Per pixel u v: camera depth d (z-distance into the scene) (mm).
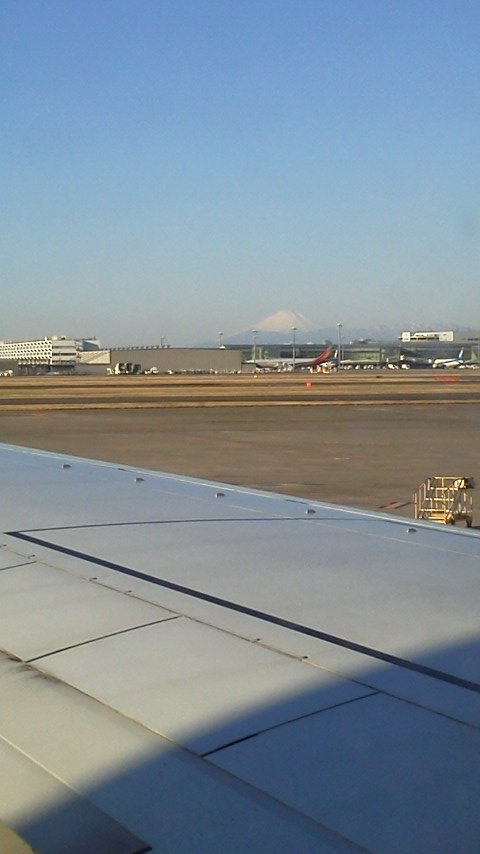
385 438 41000
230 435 42312
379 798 2254
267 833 2123
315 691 2895
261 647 3330
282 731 2619
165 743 2576
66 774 2426
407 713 2725
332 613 3764
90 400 73438
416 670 3072
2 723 2742
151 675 3076
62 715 2777
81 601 3994
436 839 2084
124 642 3424
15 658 3295
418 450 35906
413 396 78812
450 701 2812
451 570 4539
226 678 3023
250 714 2734
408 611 3781
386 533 5531
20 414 56344
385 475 28516
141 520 6008
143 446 36906
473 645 3330
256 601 3957
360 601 3943
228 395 81875
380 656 3215
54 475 8289
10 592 4164
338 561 4742
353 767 2406
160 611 3822
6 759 2521
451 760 2441
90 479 8031
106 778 2396
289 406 65688
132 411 59844
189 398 76750
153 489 7453
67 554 4957
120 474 8375
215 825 2158
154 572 4523
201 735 2611
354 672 3055
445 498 21688
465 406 65250
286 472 29156
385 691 2893
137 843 2105
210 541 5285
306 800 2260
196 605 3902
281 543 5223
